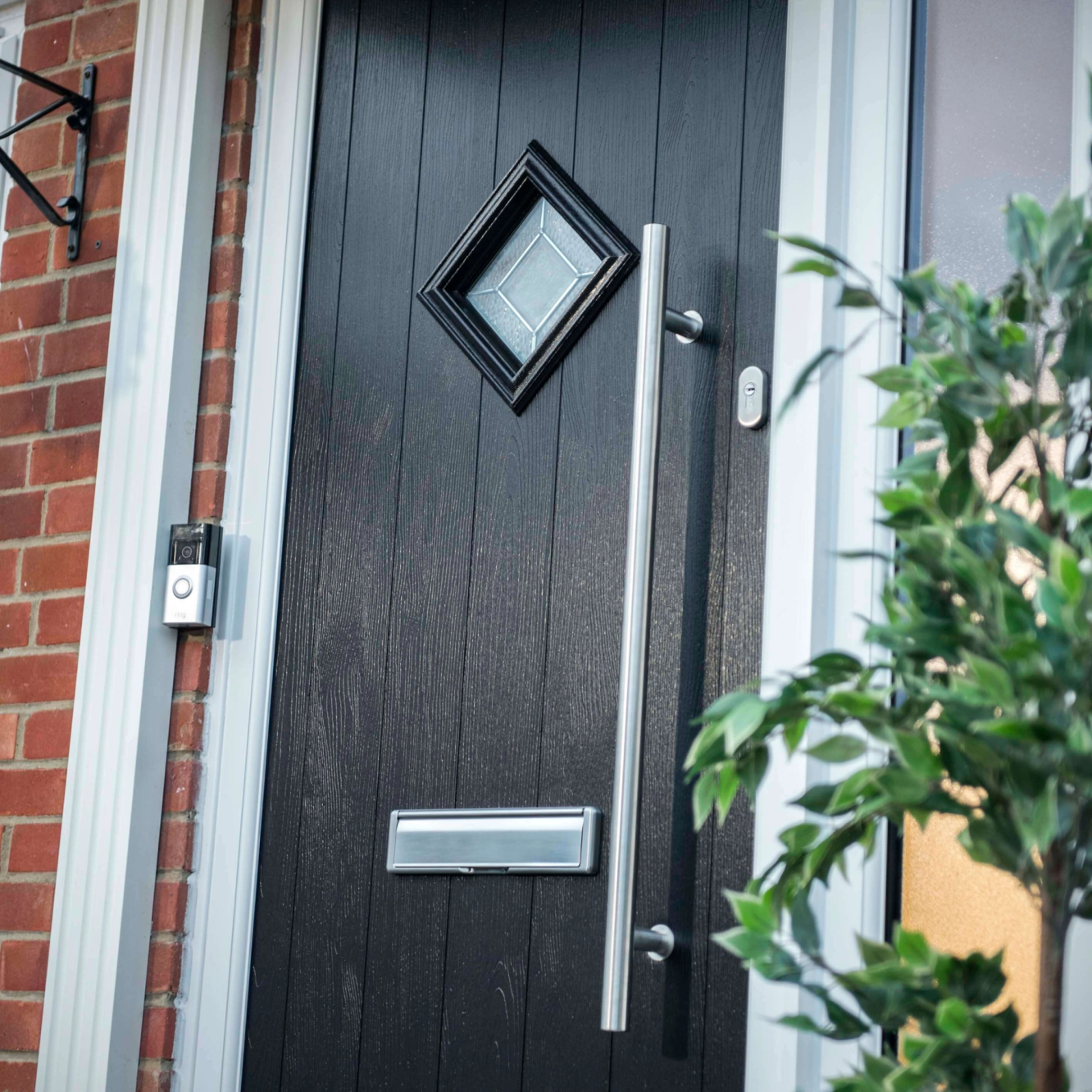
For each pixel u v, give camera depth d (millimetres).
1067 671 996
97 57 2631
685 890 1948
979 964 1095
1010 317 1196
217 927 2287
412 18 2451
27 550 2510
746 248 2070
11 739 2451
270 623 2352
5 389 2604
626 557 1917
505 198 2273
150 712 2336
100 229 2562
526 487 2191
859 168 2000
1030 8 1929
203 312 2465
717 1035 1885
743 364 2039
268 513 2385
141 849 2303
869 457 1923
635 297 2156
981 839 1093
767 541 1963
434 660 2219
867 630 1103
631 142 2203
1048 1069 1037
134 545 2385
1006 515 1026
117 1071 2236
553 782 2082
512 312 2268
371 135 2447
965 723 1061
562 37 2303
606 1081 1953
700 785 1143
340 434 2369
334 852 2240
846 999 1794
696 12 2188
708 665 1985
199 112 2492
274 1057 2217
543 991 2029
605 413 2146
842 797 1099
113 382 2461
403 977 2143
